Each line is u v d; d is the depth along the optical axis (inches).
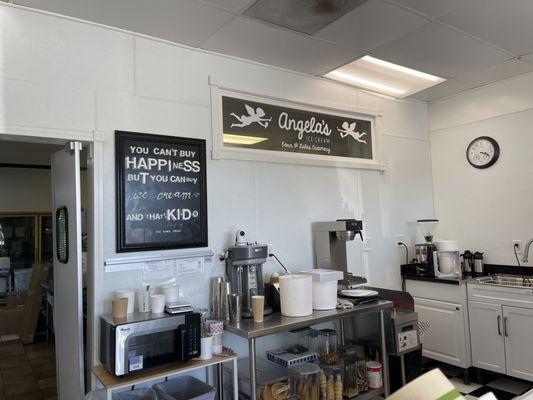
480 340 136.9
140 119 105.2
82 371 92.5
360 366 114.7
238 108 124.0
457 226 166.7
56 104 94.1
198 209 111.9
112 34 102.7
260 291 109.3
